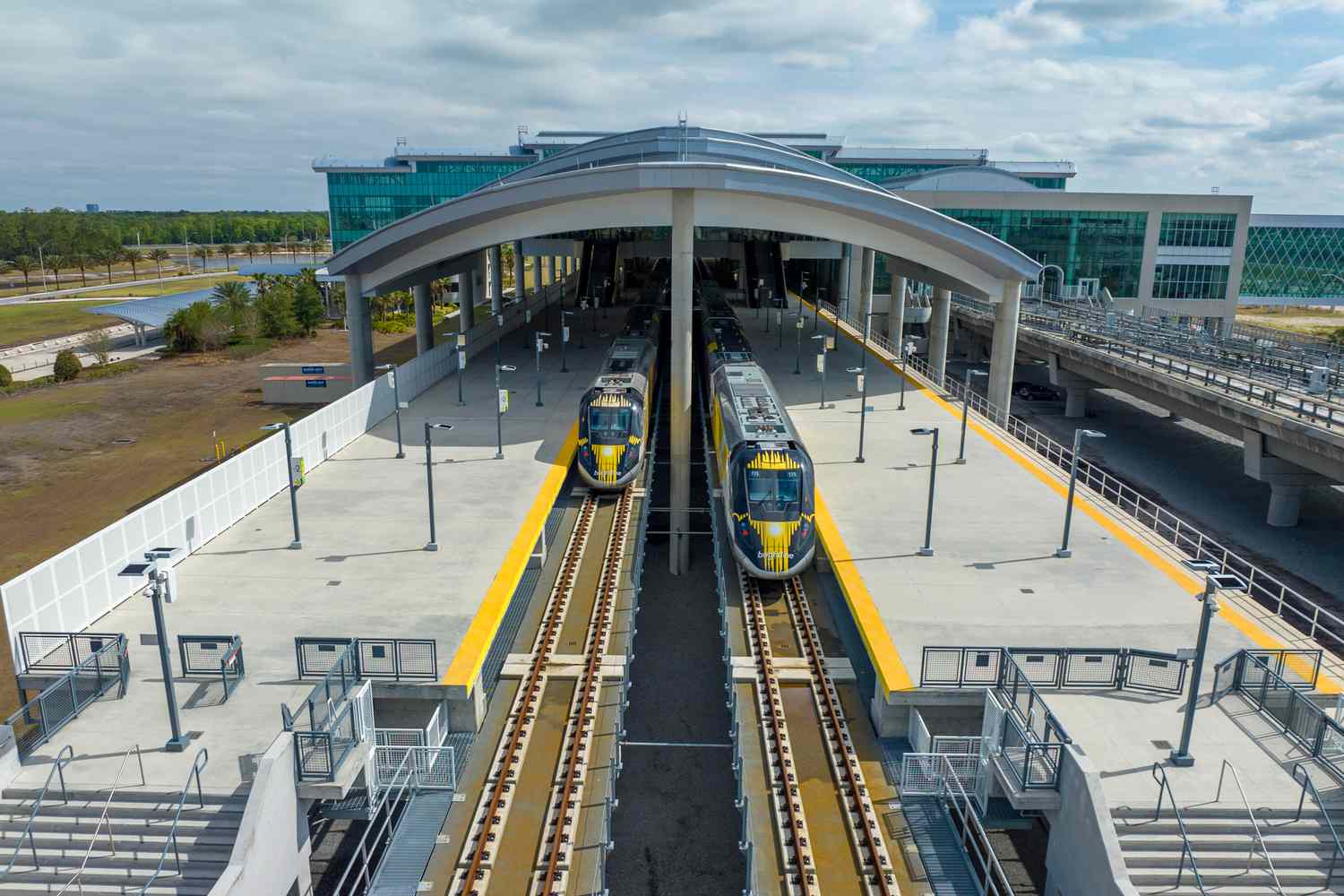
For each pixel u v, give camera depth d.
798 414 43.53
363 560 26.23
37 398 62.06
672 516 33.50
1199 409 43.22
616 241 79.75
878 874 16.70
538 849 17.50
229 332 84.06
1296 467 38.28
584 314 77.50
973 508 30.77
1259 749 17.58
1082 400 59.81
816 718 21.81
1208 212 77.69
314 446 35.12
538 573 29.70
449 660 20.55
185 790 16.02
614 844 18.84
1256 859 15.32
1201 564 16.56
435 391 48.22
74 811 16.09
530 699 22.31
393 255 44.72
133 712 18.59
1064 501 31.66
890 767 19.42
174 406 59.44
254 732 17.91
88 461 46.69
